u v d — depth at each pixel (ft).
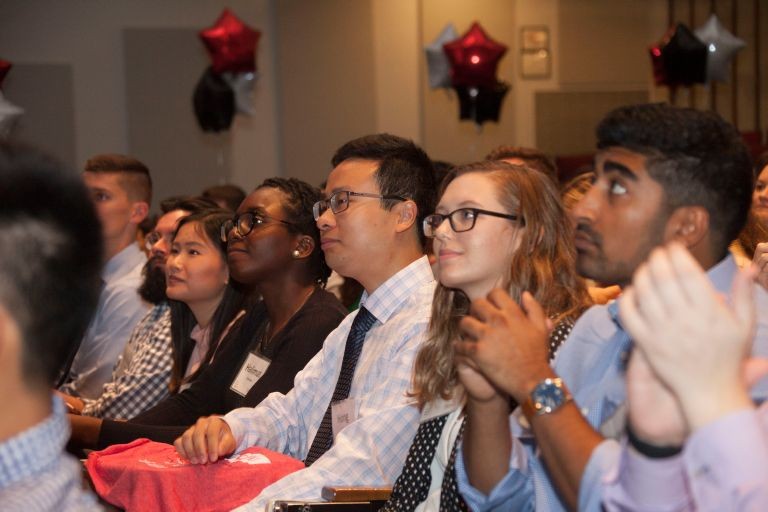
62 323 2.72
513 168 6.21
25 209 2.68
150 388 10.84
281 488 6.90
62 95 26.48
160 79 26.86
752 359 3.67
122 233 13.88
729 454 3.25
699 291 3.24
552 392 4.22
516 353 4.30
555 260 6.07
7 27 26.22
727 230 4.42
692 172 4.30
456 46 24.03
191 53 27.04
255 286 10.63
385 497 6.68
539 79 28.55
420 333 7.33
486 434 5.03
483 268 6.03
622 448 3.82
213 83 25.35
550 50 28.55
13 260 2.64
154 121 26.84
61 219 2.73
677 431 3.52
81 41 26.61
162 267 11.79
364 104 27.73
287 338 9.20
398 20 27.78
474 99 24.30
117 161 13.88
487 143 28.17
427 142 27.84
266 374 9.09
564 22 28.55
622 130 4.41
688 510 3.58
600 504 3.93
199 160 27.20
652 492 3.60
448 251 6.08
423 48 27.76
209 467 7.41
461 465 5.23
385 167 8.03
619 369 4.66
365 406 7.27
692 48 23.20
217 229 10.74
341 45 27.58
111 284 12.69
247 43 24.84
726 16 28.68
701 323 3.22
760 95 28.86
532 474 5.04
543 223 6.07
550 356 5.47
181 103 27.02
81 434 9.15
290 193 9.58
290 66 27.37
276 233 9.39
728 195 4.35
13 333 2.65
